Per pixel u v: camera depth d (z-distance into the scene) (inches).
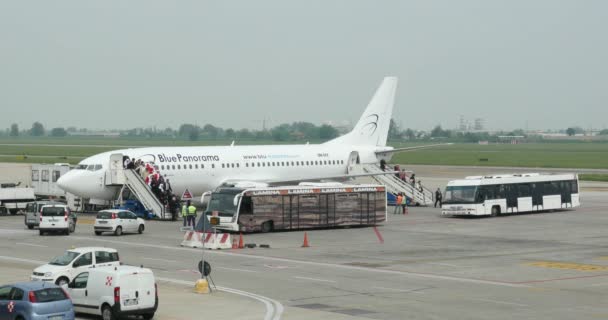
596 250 2468.0
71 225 2972.4
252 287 1807.3
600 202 4286.4
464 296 1694.1
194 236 2549.2
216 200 3009.4
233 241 2628.0
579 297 1686.8
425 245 2598.4
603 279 1929.1
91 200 3693.4
